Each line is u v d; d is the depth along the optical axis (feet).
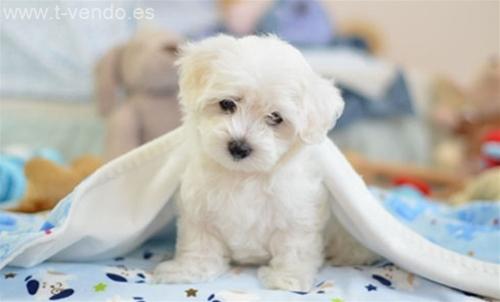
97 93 8.75
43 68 9.50
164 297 3.59
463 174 10.16
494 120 10.64
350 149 10.09
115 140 8.10
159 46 8.13
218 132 3.84
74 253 4.15
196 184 3.99
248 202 3.94
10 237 3.91
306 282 3.89
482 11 12.44
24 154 7.58
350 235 4.58
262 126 3.92
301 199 4.00
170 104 8.34
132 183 4.31
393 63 11.57
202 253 4.05
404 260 4.10
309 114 3.97
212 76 3.93
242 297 3.60
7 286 3.67
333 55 10.30
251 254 4.18
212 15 10.66
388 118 10.51
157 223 4.50
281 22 10.38
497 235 4.51
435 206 5.99
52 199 5.70
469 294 4.04
